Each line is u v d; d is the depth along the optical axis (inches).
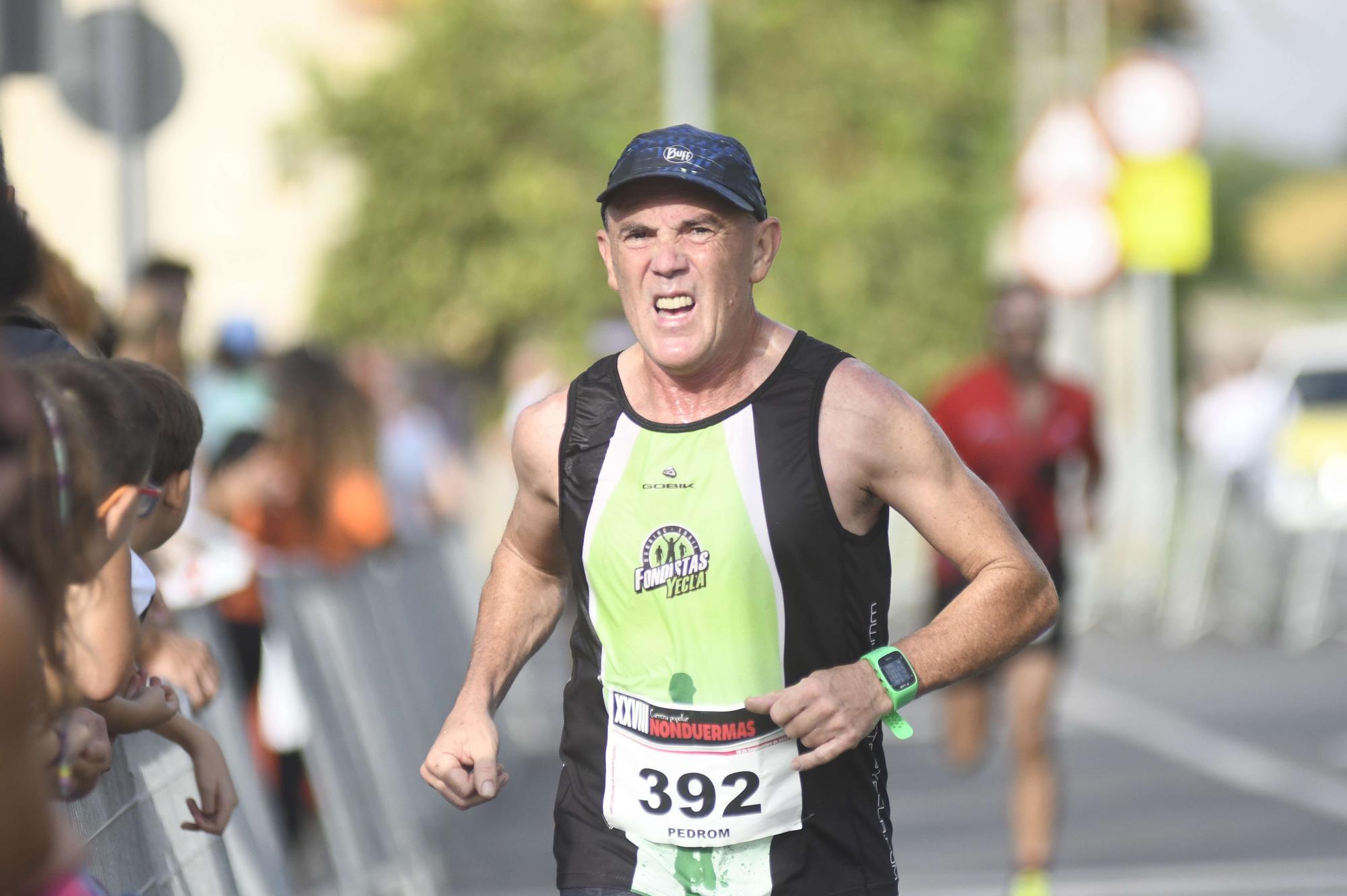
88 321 581.6
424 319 3708.2
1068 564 999.6
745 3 3403.1
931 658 430.3
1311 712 1566.2
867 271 3302.2
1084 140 2192.4
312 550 1019.3
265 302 4239.7
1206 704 1619.1
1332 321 6008.9
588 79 3550.7
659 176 425.4
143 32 1127.0
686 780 440.1
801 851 442.3
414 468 1646.2
